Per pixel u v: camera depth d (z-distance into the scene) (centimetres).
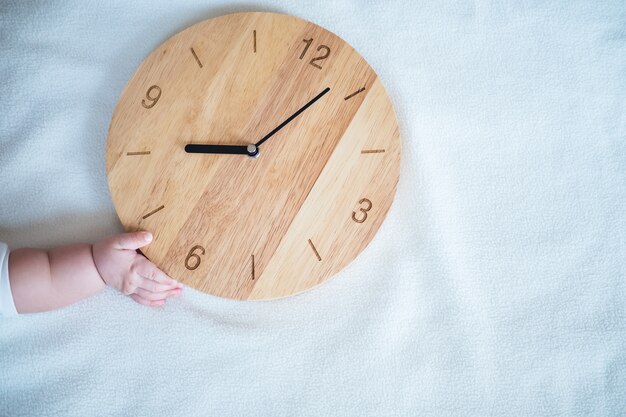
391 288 65
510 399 63
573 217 67
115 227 65
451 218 66
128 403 62
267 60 64
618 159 69
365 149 62
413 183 67
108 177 61
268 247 60
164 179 61
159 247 60
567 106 70
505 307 65
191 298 64
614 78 71
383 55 70
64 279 61
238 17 65
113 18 69
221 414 62
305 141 62
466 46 70
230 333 63
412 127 68
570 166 68
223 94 63
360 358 63
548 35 71
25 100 66
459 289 65
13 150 65
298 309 64
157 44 69
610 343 64
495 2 71
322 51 64
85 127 66
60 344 63
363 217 61
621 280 66
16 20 68
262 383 63
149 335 63
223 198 61
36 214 65
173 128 62
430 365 63
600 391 63
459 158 68
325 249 61
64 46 68
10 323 63
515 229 66
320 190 61
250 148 60
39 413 61
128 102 62
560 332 64
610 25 71
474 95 69
